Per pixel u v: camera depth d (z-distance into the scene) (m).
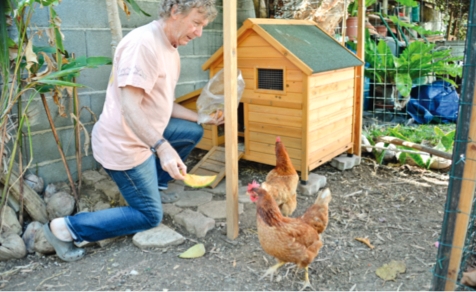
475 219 2.50
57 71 2.73
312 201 3.29
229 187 2.63
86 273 2.41
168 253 2.58
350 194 3.45
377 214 3.11
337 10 4.72
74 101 3.08
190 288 2.23
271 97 3.37
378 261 2.47
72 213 3.11
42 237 2.61
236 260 2.49
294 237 2.12
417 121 5.64
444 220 1.80
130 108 2.17
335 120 3.66
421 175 3.89
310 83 3.16
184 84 4.46
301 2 4.83
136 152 2.42
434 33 7.12
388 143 4.15
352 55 3.78
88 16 3.53
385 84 5.71
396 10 7.62
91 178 3.53
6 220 2.78
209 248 2.63
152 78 2.27
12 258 2.59
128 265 2.47
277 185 2.71
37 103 3.29
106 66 3.72
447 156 3.65
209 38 4.64
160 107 2.45
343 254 2.55
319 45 3.54
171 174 2.12
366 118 5.82
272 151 3.50
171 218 2.96
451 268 1.82
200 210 3.04
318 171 3.94
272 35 3.22
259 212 2.20
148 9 4.04
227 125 2.52
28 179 3.25
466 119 1.66
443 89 5.81
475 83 1.62
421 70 5.82
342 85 3.66
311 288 2.22
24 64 2.75
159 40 2.33
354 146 4.11
